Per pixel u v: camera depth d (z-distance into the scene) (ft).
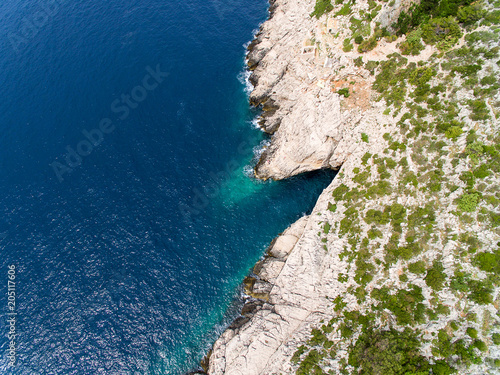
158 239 210.38
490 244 148.56
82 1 351.87
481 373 128.47
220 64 302.86
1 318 182.29
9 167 233.76
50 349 175.32
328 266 179.93
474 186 160.86
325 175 237.66
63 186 227.20
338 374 147.02
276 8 343.46
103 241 207.72
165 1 356.38
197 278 199.52
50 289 191.42
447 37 197.57
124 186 228.22
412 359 139.03
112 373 170.71
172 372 172.86
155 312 187.52
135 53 303.27
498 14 185.88
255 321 177.17
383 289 160.35
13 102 267.39
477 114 169.58
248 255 208.95
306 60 245.86
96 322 182.91
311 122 224.94
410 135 188.96
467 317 140.15
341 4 244.22
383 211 181.57
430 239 162.40
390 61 212.84
